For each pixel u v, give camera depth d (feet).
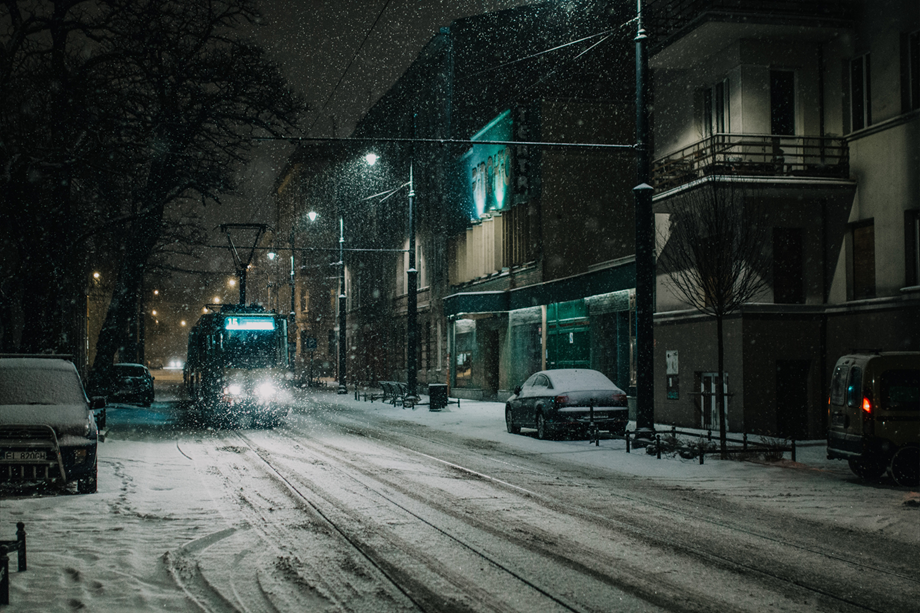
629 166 103.30
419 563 23.26
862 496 35.63
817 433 67.41
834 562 23.25
